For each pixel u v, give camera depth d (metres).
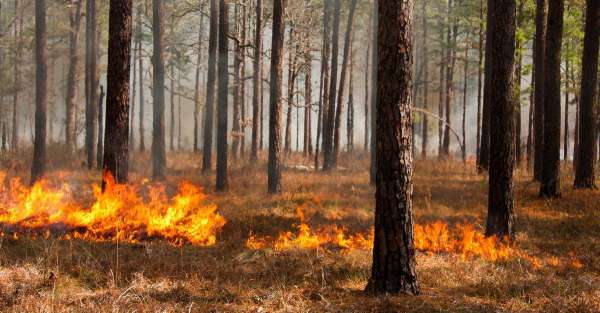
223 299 6.14
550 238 10.74
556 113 15.29
